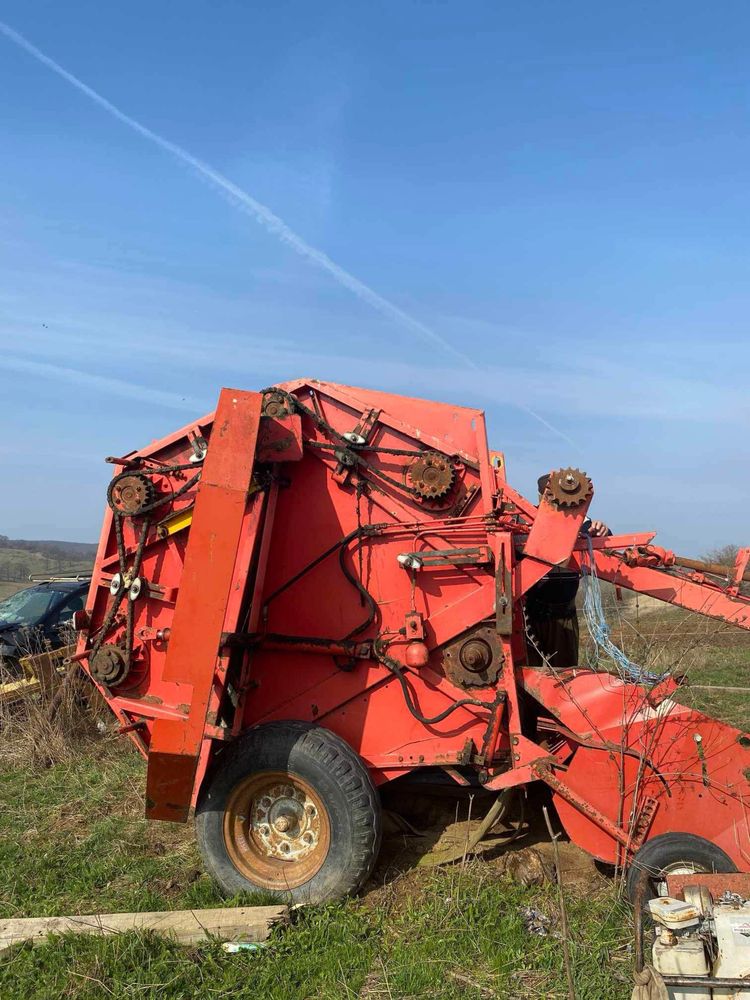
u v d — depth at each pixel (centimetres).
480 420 492
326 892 431
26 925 418
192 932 402
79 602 1251
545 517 467
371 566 496
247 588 486
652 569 513
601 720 439
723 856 390
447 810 546
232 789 452
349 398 511
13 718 838
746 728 802
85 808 630
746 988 280
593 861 472
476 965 371
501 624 458
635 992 275
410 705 476
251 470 442
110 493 519
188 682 434
